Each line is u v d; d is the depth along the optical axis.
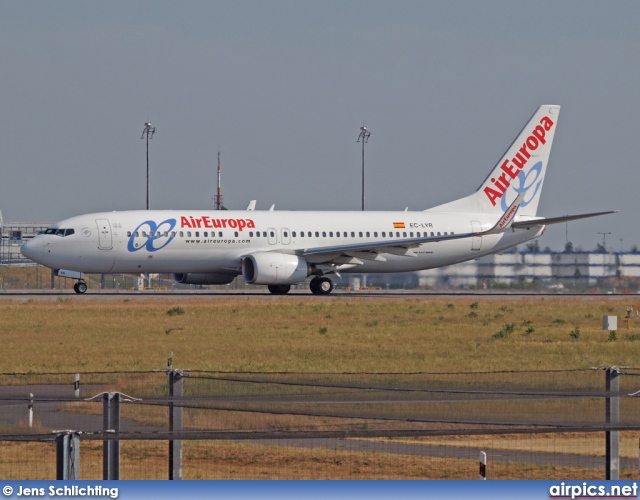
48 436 75.00
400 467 86.31
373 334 191.75
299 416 96.00
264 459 88.44
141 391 115.50
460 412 97.31
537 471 85.56
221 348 168.12
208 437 69.81
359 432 72.00
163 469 85.88
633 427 75.81
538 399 90.00
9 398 92.31
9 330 190.75
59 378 130.38
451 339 186.00
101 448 93.94
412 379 121.44
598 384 120.38
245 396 97.56
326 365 147.12
